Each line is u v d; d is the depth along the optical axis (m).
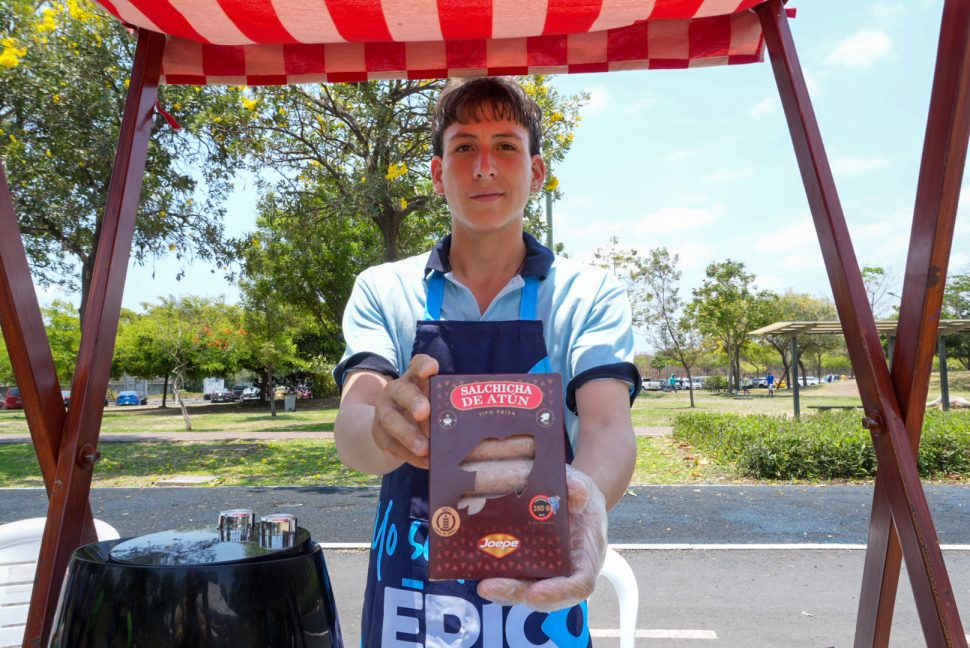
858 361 1.42
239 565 1.06
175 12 1.67
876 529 1.50
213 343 34.47
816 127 1.53
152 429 21.44
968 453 10.25
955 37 1.27
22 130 11.57
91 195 11.97
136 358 39.22
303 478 10.59
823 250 1.50
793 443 10.33
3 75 10.80
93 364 1.55
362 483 10.09
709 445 13.02
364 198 12.09
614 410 1.48
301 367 35.97
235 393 50.75
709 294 40.25
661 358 42.31
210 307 33.69
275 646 1.05
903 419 1.36
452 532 0.93
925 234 1.34
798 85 1.57
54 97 11.26
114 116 11.94
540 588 0.89
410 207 12.77
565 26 1.83
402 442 0.99
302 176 14.08
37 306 1.53
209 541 1.21
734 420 14.31
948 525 7.15
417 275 1.78
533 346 1.59
